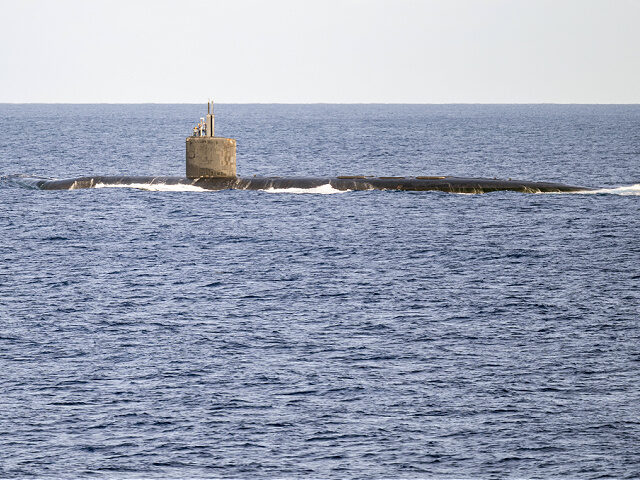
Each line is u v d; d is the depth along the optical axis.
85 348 160.00
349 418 133.12
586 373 150.12
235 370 150.12
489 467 120.56
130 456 122.56
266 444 125.75
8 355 156.38
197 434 128.38
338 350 159.75
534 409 136.50
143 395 140.25
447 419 133.12
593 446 125.75
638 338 167.00
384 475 118.62
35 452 123.25
